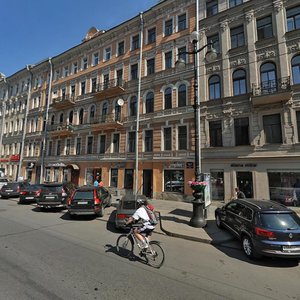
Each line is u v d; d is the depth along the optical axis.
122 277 4.62
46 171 27.59
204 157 15.63
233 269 5.34
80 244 6.81
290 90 12.65
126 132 20.73
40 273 4.68
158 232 8.78
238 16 15.83
